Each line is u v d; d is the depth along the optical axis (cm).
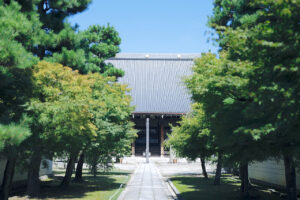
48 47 1962
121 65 7150
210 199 1582
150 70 7012
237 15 1606
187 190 1956
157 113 5712
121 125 2202
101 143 2050
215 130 1022
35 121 1294
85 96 1585
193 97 1168
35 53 1936
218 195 1730
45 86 1440
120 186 2178
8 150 1045
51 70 1498
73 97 1509
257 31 724
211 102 1017
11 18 984
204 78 1033
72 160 2125
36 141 1387
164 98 6206
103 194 1809
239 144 903
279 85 610
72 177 2922
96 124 1870
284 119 656
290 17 629
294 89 587
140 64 7181
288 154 865
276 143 877
